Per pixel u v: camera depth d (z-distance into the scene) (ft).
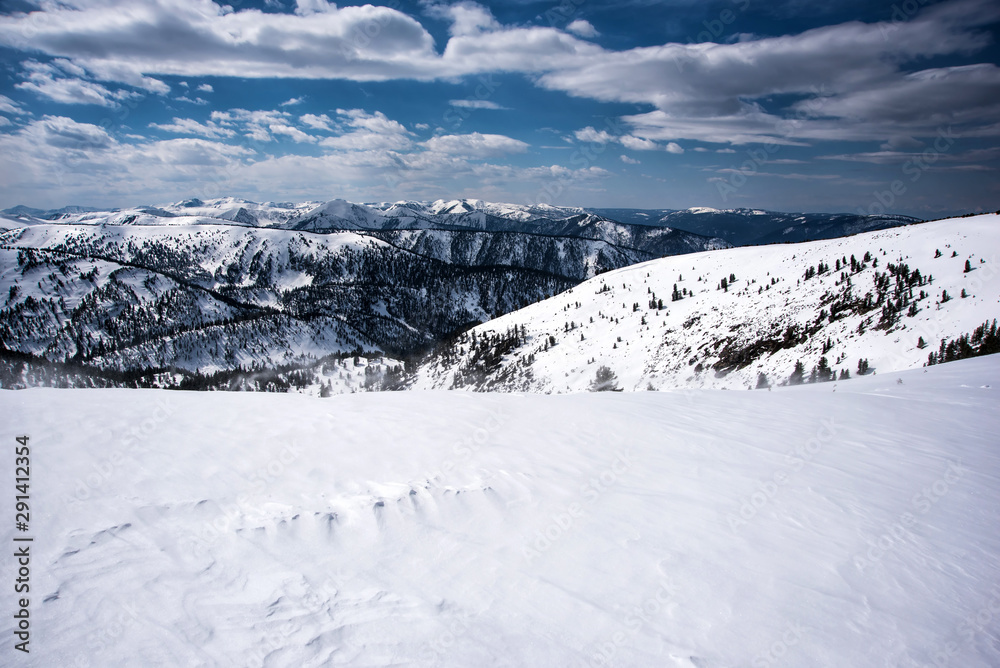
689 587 16.17
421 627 13.53
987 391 53.98
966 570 18.69
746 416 41.52
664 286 471.21
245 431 28.22
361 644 12.72
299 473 22.68
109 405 31.81
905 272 247.50
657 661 12.82
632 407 42.37
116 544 15.92
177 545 16.21
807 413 43.57
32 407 30.09
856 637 14.32
